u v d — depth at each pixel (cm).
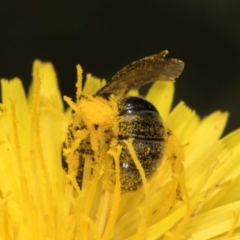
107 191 7
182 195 7
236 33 11
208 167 7
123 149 6
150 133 6
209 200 7
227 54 11
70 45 11
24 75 11
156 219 7
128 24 11
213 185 7
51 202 7
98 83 8
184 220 7
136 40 11
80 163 6
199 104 11
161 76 7
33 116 7
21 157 7
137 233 7
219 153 7
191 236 7
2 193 7
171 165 7
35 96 7
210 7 11
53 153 7
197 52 11
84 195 6
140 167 6
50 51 11
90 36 11
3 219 7
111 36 11
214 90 11
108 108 6
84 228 7
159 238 7
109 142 6
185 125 8
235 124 10
